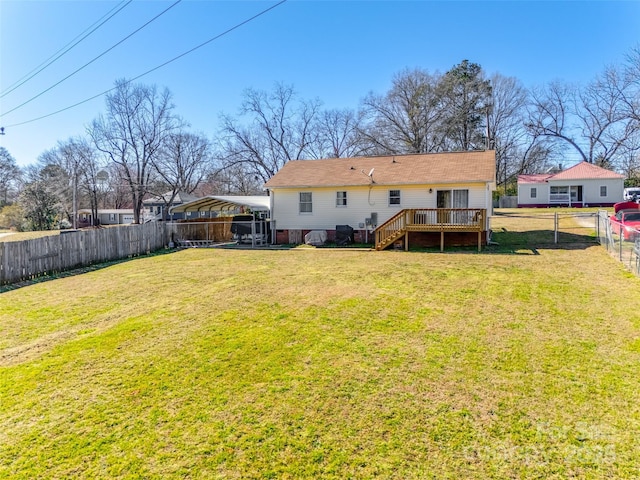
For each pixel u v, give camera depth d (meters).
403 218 16.19
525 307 7.26
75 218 26.34
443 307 7.43
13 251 11.16
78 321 7.24
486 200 17.05
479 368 4.86
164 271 12.45
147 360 5.38
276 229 20.44
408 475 3.11
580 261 11.62
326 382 4.62
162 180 42.12
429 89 39.69
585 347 5.38
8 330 6.82
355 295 8.49
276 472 3.19
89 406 4.25
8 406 4.28
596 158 42.09
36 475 3.21
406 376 4.71
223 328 6.56
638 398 4.09
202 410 4.12
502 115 45.59
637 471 3.07
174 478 3.15
